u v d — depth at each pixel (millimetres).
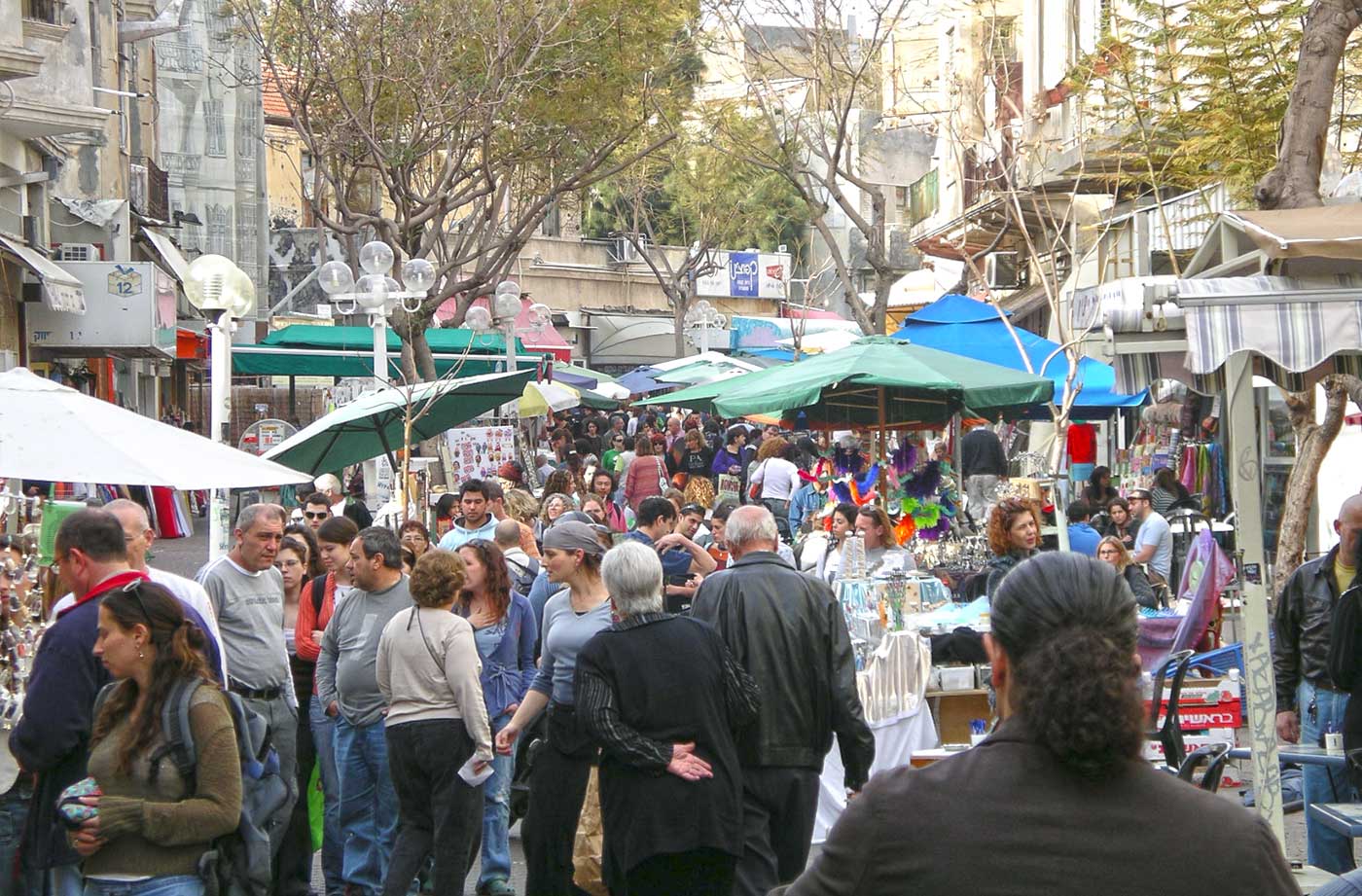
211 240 42500
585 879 7648
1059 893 2725
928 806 2836
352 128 25859
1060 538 11617
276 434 21172
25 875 6352
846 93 31422
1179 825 2768
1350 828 5703
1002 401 14094
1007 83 28047
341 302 24953
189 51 42125
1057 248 24703
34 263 20984
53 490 8852
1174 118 19359
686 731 6410
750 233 64312
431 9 25328
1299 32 17938
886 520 12008
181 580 6828
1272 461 18469
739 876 6762
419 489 17172
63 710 5684
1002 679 2992
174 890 5164
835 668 7016
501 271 27609
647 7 26500
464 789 7652
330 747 8641
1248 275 7387
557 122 26656
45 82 21578
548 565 7867
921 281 46594
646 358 61531
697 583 10125
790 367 15375
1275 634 8250
